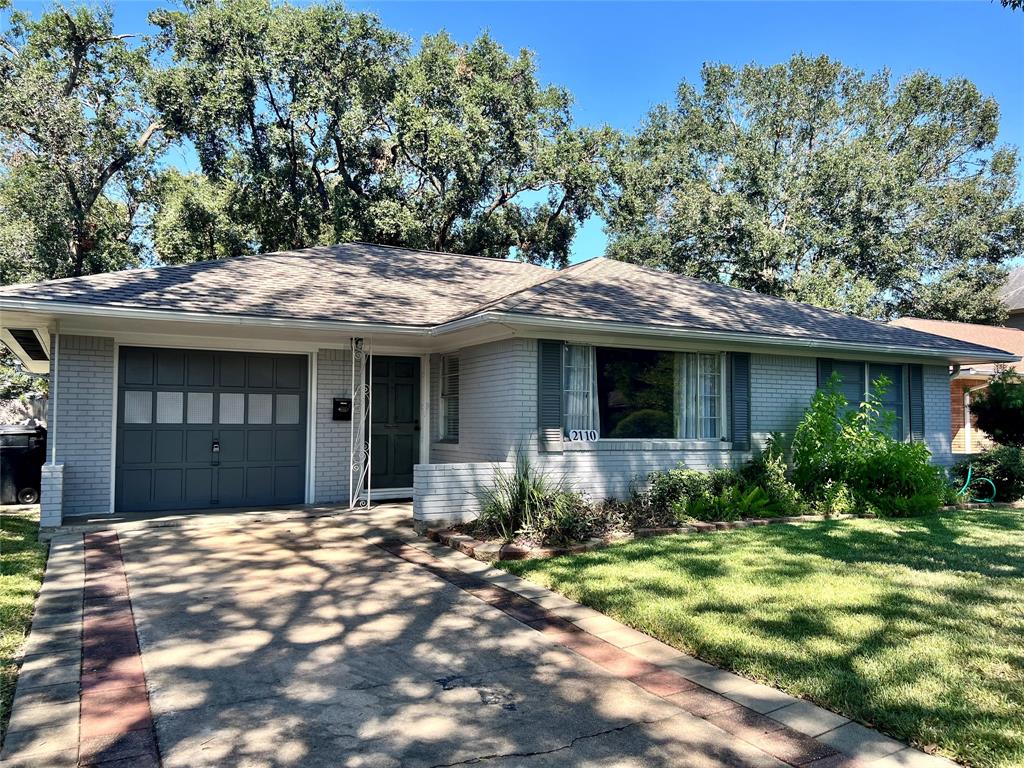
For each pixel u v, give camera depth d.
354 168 26.81
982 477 11.99
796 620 5.14
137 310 8.12
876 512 10.03
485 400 9.84
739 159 31.78
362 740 3.50
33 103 20.42
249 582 6.38
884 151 31.83
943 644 4.64
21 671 4.27
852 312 27.56
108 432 9.34
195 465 9.89
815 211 30.83
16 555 7.12
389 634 5.09
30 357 13.03
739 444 10.77
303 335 9.98
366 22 24.98
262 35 24.38
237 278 10.43
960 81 34.56
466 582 6.45
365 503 10.63
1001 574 6.48
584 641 4.96
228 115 24.12
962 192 32.16
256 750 3.37
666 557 7.14
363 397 10.40
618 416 10.02
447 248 27.66
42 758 3.24
